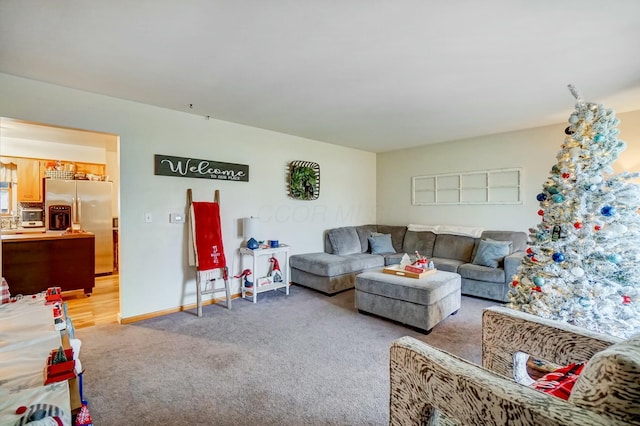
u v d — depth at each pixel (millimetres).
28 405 905
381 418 1688
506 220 4469
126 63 2297
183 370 2180
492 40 1976
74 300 3924
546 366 2051
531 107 3328
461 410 925
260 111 3479
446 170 5109
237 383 2020
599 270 2152
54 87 2711
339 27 1824
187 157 3525
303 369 2199
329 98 3053
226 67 2363
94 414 1706
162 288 3369
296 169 4633
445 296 3082
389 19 1742
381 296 3158
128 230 3137
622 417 713
